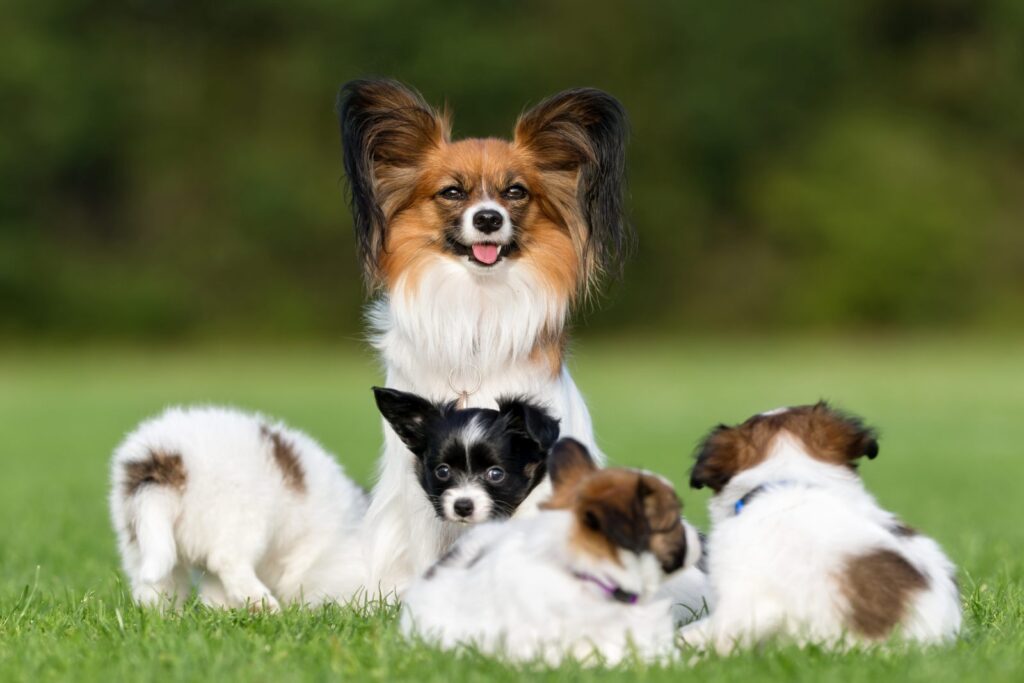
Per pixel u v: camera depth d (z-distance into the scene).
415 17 36.66
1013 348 35.53
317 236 36.91
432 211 6.97
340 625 5.62
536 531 4.91
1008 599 6.33
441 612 5.15
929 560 5.09
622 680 4.48
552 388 6.96
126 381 27.02
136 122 37.62
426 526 6.58
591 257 7.27
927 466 15.28
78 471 14.57
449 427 6.37
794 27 38.12
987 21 39.50
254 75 38.69
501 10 37.44
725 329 38.34
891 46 40.06
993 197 39.00
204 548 6.33
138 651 5.10
